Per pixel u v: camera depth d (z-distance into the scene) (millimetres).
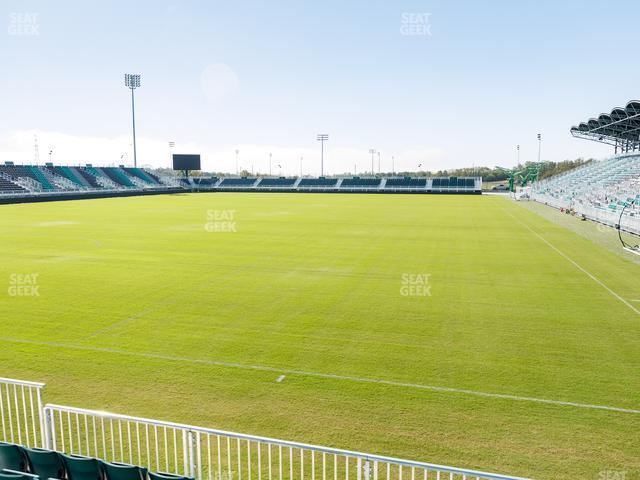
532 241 25531
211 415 7363
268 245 24125
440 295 14391
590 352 9805
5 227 31391
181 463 6242
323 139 114562
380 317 12258
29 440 6816
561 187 59594
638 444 6480
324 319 12117
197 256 21047
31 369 9117
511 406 7543
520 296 14258
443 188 94188
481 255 21266
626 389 8117
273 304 13492
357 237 27016
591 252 22062
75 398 7973
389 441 6602
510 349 10008
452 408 7496
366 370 8992
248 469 5723
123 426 7191
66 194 63281
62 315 12531
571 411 7375
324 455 5754
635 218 27906
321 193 93312
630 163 50062
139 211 44281
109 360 9523
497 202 61875
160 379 8633
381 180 101438
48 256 21062
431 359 9500
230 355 9766
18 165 73688
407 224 33781
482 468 5977
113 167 92938
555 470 5922
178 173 121688
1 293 14734
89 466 5105
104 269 18312
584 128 55188
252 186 104125
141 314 12609
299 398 7883
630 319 12000
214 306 13312
